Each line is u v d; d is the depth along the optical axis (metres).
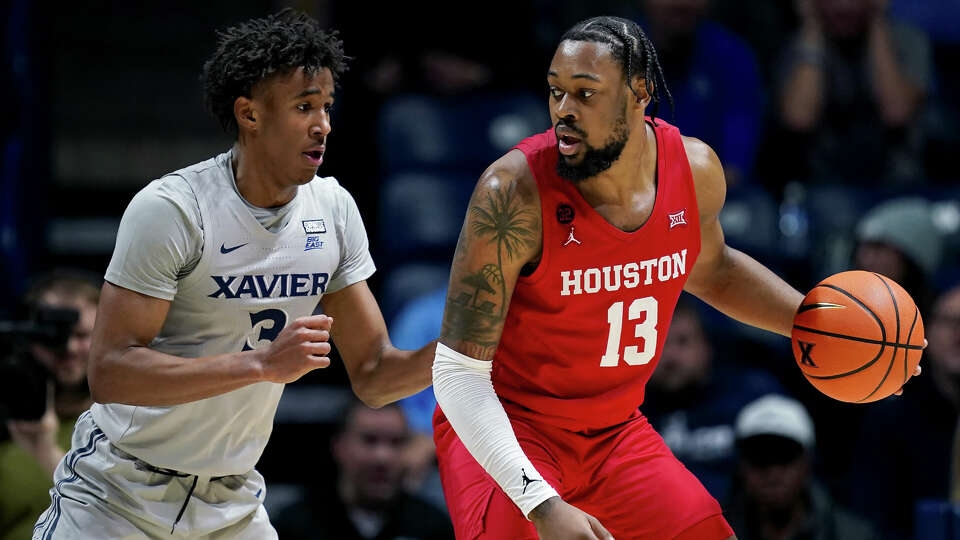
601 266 7.72
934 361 14.45
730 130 18.38
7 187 15.46
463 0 18.95
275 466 16.16
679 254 7.97
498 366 8.20
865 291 8.04
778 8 20.62
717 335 16.62
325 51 7.75
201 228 7.77
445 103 18.91
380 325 8.62
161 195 7.71
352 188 19.23
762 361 16.66
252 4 20.00
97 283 11.90
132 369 7.57
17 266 15.32
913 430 14.51
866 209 17.73
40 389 10.50
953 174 19.77
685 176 7.92
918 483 14.46
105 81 19.67
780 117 19.00
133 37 19.75
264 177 7.88
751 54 18.75
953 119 20.28
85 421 8.46
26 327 10.39
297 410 16.36
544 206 7.59
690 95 18.16
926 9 21.20
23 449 10.21
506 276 7.59
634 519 8.12
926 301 15.79
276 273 8.01
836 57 18.81
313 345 7.34
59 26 19.48
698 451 14.67
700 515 8.04
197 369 7.47
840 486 15.38
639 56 7.45
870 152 18.83
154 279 7.68
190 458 8.13
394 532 13.35
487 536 7.81
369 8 19.06
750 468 13.25
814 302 8.12
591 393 8.11
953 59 21.00
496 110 18.81
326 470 16.14
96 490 8.18
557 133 7.46
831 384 8.07
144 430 8.05
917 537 11.44
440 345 7.70
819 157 18.91
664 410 14.90
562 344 7.91
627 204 7.72
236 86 7.70
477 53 19.08
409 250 17.64
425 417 15.57
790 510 13.27
